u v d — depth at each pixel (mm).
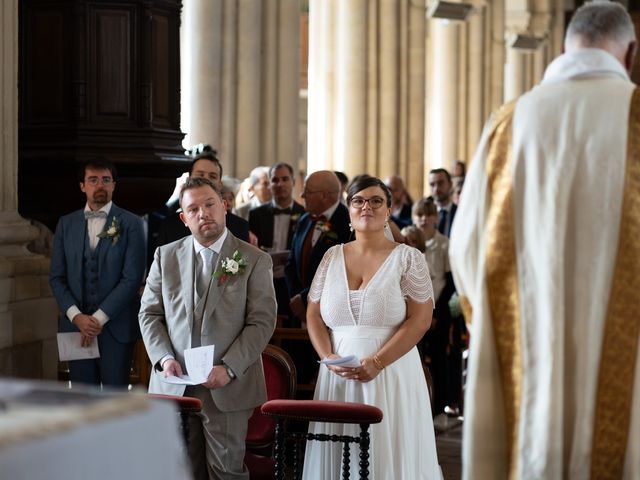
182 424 5309
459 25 22469
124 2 8656
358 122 17500
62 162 8523
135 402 2037
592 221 3688
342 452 5703
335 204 7953
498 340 3818
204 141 12305
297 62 13211
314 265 7777
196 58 12297
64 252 7188
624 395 3678
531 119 3795
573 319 3709
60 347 7027
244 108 12516
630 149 3678
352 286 5844
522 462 3721
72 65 8594
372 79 17656
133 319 7180
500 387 3818
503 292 3811
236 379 5707
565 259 3721
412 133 17891
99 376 7211
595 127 3703
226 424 5695
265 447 6180
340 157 17578
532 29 27719
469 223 3906
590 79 3785
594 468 3682
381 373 5688
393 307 5754
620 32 3842
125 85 8680
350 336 5781
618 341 3674
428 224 9805
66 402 2023
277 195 9586
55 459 1829
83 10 8594
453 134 22516
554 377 3674
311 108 17828
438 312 9680
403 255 5844
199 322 5777
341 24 17547
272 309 5848
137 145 8648
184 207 5852
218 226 5824
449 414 10492
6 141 7691
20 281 7570
